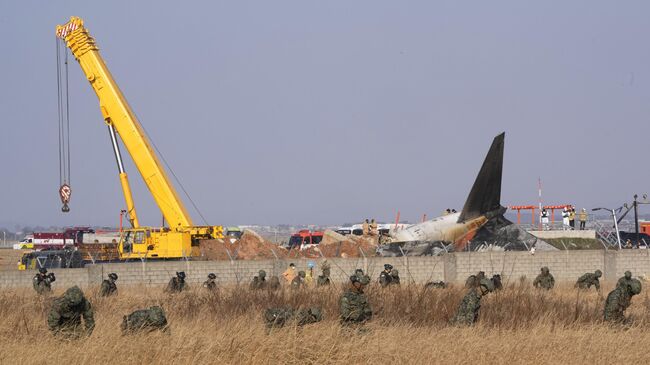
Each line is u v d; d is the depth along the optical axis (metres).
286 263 97.44
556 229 156.88
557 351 34.50
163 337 32.97
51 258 112.62
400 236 120.75
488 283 42.03
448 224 121.62
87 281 93.31
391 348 33.25
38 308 51.66
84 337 33.88
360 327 37.78
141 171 121.31
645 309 52.81
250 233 117.25
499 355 33.22
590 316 46.94
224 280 96.62
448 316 47.34
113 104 121.38
